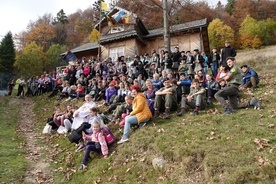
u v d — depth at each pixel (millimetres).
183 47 20719
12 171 6648
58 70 20266
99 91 12664
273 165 4230
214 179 4387
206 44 24203
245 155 4703
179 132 6379
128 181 5379
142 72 13352
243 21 42938
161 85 9969
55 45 51438
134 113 7199
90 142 6953
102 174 5961
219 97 7324
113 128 8195
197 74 9766
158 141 6129
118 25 23594
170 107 7883
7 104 17094
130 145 6555
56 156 7879
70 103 13523
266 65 16547
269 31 41188
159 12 23781
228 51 11438
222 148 5078
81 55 25703
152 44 23047
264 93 8672
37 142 9461
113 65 15641
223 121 6652
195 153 5160
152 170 5426
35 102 17281
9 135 10023
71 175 6461
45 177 6520
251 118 6500
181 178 4805
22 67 39000
